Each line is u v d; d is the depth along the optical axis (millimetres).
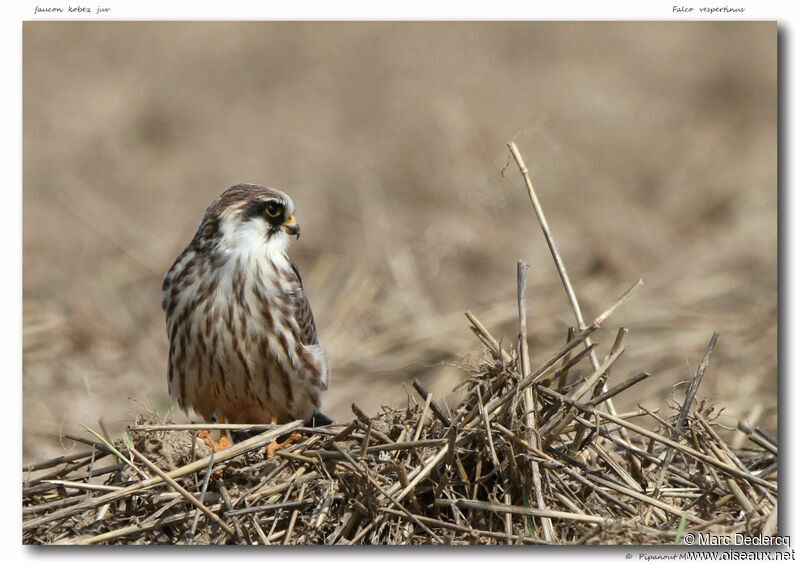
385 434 8000
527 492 7516
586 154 19766
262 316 8930
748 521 7531
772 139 20703
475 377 8008
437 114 20688
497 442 7688
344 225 17469
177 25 26656
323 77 24172
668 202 18266
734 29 26562
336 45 25672
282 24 26438
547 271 15625
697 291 14508
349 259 16156
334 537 7480
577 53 25406
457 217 17453
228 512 7441
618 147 20266
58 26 26188
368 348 13531
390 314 14391
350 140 20688
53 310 14062
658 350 12727
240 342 8891
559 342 13070
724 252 15938
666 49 25859
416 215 17688
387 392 12414
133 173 19906
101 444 7996
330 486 7625
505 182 18375
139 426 7930
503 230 17188
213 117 22406
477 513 7574
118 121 21828
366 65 24547
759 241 16281
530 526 7414
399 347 13516
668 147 20453
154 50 25391
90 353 13195
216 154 20609
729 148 20422
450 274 15648
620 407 11305
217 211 9023
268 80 24141
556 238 16781
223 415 9398
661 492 7852
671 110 22406
